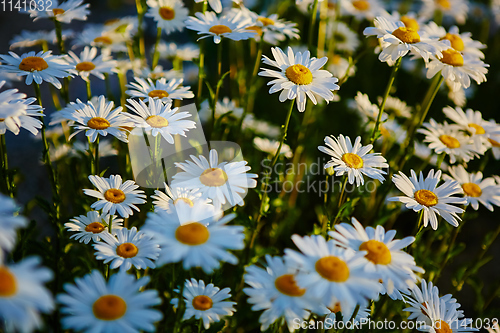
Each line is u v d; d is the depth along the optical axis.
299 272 0.50
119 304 0.49
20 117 0.56
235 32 0.66
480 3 0.99
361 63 0.90
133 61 0.71
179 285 0.56
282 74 0.60
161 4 0.71
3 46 1.06
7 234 0.46
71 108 0.58
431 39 0.63
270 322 0.53
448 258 0.67
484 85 0.96
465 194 0.64
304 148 0.79
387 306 0.67
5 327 0.54
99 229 0.58
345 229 0.53
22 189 0.80
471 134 0.68
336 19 0.78
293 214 0.74
